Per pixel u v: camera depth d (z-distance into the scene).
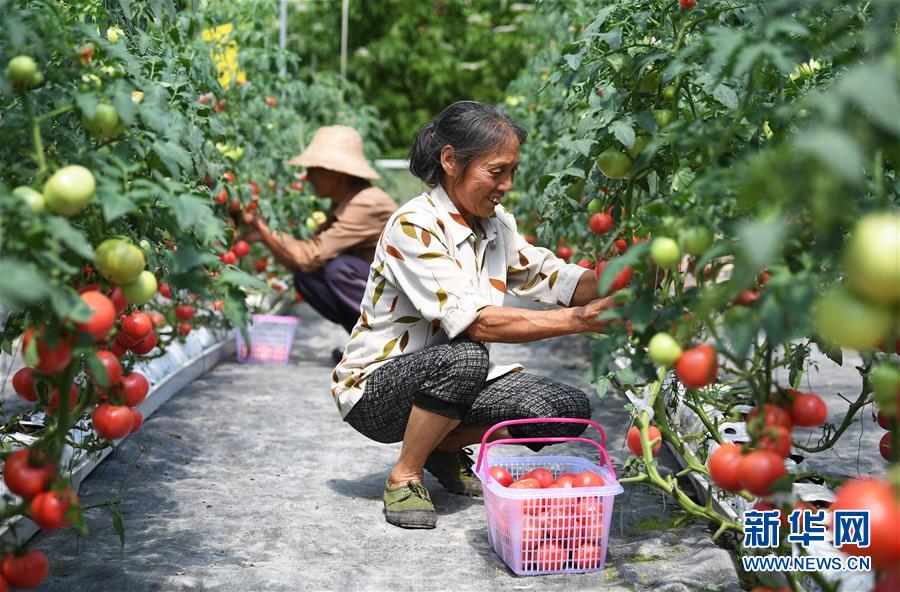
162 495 2.85
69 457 2.74
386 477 3.11
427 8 13.02
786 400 1.75
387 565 2.38
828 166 1.19
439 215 2.64
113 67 1.97
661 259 1.67
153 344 2.22
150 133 1.91
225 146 4.31
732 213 1.69
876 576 1.60
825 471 3.00
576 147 2.22
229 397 4.11
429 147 2.65
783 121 1.97
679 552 2.43
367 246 4.60
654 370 1.87
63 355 1.70
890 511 1.28
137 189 1.77
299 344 5.54
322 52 12.44
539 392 2.71
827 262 1.74
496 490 2.31
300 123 6.00
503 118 2.57
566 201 2.89
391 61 12.84
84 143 1.96
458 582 2.28
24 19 1.79
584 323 2.35
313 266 4.56
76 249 1.55
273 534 2.57
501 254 2.78
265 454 3.32
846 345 1.27
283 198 5.18
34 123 1.72
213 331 4.78
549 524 2.30
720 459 1.71
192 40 4.07
